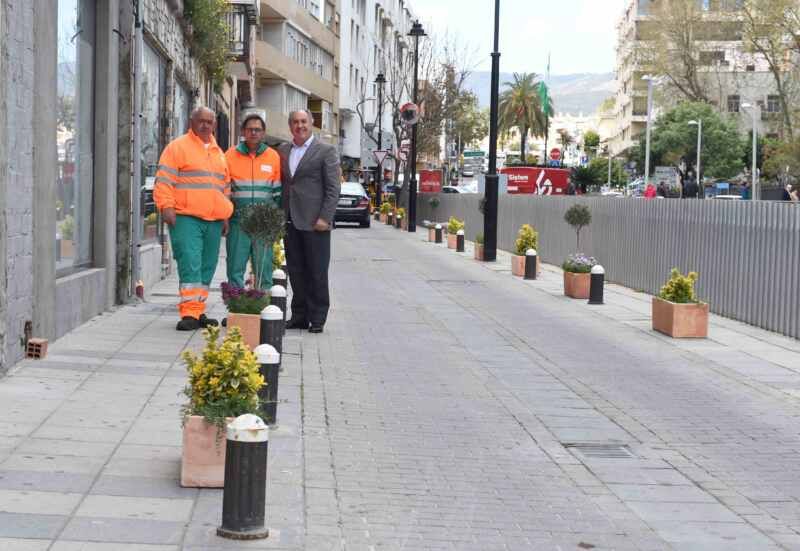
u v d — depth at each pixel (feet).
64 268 39.04
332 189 42.75
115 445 23.29
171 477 21.26
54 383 28.94
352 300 56.39
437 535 19.80
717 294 56.24
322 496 21.65
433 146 240.32
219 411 20.81
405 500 21.85
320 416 28.55
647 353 42.27
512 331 47.24
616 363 39.65
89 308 41.27
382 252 98.07
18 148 30.25
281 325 29.91
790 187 152.66
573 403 32.30
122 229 47.19
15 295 30.50
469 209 130.72
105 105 43.60
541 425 29.32
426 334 45.03
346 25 246.88
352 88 257.96
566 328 48.93
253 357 21.39
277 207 39.22
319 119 221.66
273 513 19.99
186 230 40.01
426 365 37.55
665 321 47.62
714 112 270.67
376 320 48.67
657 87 253.44
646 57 243.81
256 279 39.11
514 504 22.08
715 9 211.20
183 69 69.87
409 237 129.39
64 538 17.46
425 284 68.08
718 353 42.65
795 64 205.67
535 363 39.06
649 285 67.31
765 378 37.29
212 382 20.86
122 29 46.83
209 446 20.67
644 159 288.10
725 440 28.27
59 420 25.03
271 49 172.86
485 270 81.92
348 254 93.71
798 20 199.00
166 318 43.27
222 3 78.23
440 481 23.44
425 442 26.78
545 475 24.44
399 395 32.14
